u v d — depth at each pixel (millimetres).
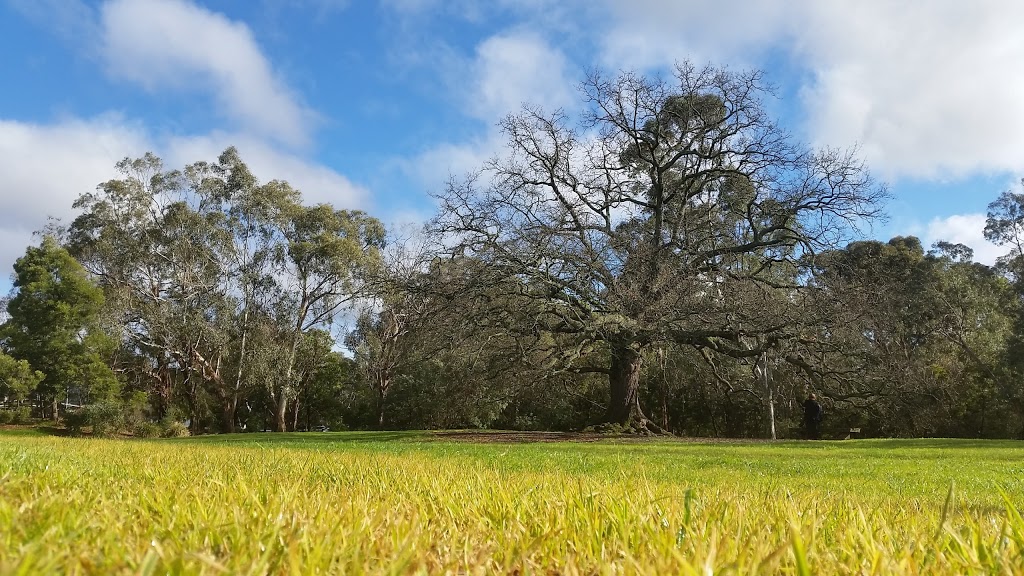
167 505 2756
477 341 26828
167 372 49969
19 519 2078
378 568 1659
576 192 29812
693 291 25797
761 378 32188
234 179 48156
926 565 1882
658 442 22859
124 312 46719
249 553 1788
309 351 49375
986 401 35281
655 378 38531
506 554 1874
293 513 2527
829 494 5633
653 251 26859
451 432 29188
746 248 27969
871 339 27234
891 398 29719
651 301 24781
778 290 27984
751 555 1853
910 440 22953
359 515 2496
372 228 51312
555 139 28859
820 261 26656
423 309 29328
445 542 2146
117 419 40156
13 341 42969
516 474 6695
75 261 44469
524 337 27266
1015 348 34969
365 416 48875
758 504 3699
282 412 46406
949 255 48781
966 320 43125
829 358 28516
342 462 7855
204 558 1387
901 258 42062
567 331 27547
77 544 1805
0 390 40438
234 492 3510
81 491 3367
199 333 46781
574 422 42000
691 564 1590
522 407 43281
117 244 48156
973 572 1689
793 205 26719
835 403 31031
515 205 27891
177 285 47938
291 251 47531
